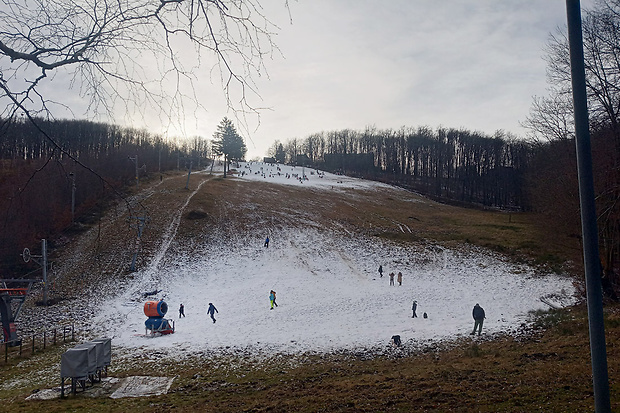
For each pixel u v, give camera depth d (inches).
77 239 1822.1
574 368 439.5
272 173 4808.1
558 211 1314.0
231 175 4163.4
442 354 682.2
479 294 1397.6
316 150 6569.9
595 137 887.7
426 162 5103.3
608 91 836.6
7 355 815.7
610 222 970.7
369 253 1996.8
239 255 1895.9
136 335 1003.9
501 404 361.7
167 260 1781.5
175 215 2308.1
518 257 1927.9
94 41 181.9
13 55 169.6
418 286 1540.4
